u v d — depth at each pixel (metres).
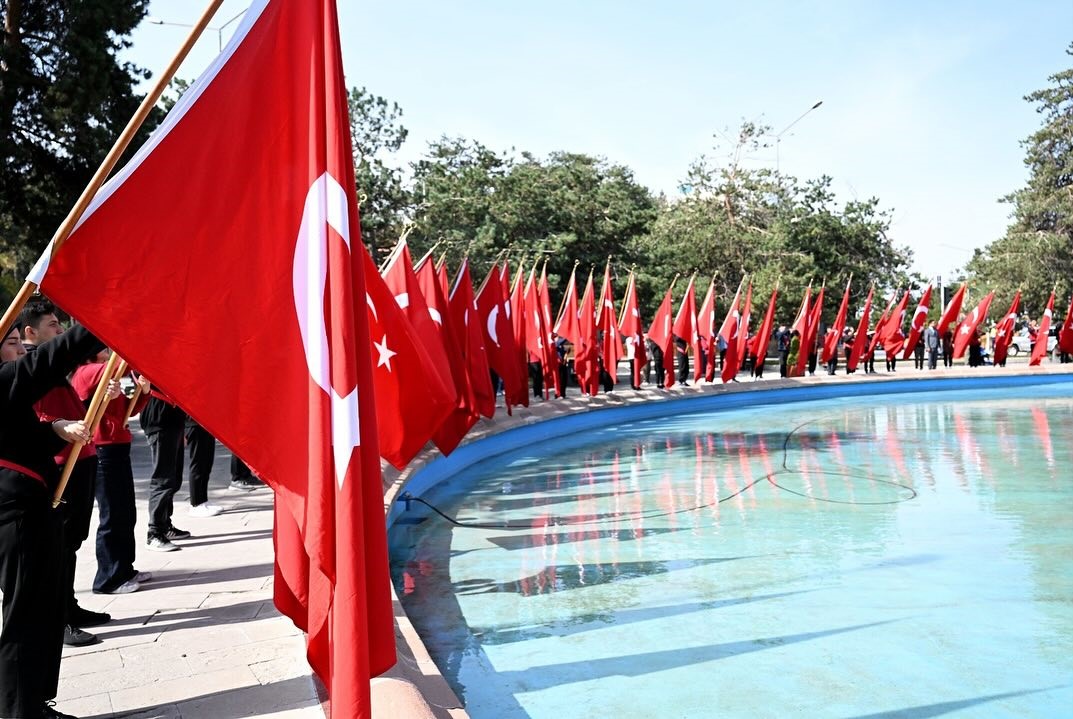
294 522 3.65
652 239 37.00
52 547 3.84
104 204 3.30
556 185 32.78
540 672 5.91
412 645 5.30
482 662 6.12
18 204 21.09
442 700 4.52
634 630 6.71
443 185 30.33
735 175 39.44
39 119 19.73
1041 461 14.55
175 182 3.41
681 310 22.94
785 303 34.69
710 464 14.73
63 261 3.23
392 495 9.87
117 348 3.27
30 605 3.75
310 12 3.54
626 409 20.95
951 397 26.47
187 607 5.88
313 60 3.47
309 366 3.34
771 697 5.45
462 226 30.58
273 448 3.44
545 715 5.25
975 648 6.24
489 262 29.64
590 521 10.52
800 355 26.61
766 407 24.19
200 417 3.35
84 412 5.32
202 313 3.40
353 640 3.07
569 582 8.02
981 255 52.44
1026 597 7.38
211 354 3.39
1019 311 49.56
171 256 3.38
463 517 10.81
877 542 9.30
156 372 3.31
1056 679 5.69
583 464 14.91
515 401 17.06
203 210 3.44
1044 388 28.59
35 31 19.72
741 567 8.41
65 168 20.59
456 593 7.71
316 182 3.37
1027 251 48.59
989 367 29.91
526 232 31.83
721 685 5.65
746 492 12.24
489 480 13.42
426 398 6.71
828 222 36.69
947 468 13.98
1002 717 5.14
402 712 4.05
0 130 18.69
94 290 3.27
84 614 5.49
